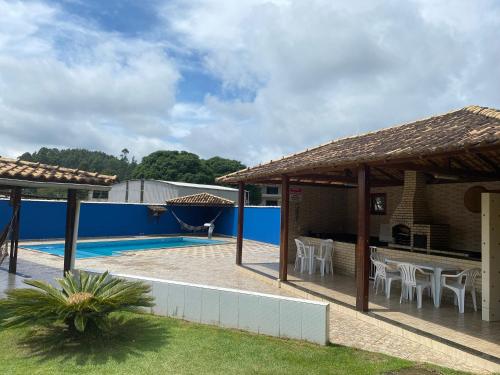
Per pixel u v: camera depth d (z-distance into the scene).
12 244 11.49
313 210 16.48
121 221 25.95
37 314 5.96
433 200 13.08
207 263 15.73
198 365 5.46
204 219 30.53
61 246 20.50
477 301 9.20
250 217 26.31
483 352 6.01
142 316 7.83
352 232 16.83
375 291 10.57
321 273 13.07
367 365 5.63
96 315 6.34
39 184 8.38
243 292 7.15
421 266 8.98
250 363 5.56
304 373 5.27
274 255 18.58
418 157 6.96
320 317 6.45
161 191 35.38
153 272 13.45
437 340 6.57
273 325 6.84
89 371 5.20
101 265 14.72
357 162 8.23
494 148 5.95
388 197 15.47
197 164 55.19
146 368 5.32
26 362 5.50
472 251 11.47
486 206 7.93
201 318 7.55
